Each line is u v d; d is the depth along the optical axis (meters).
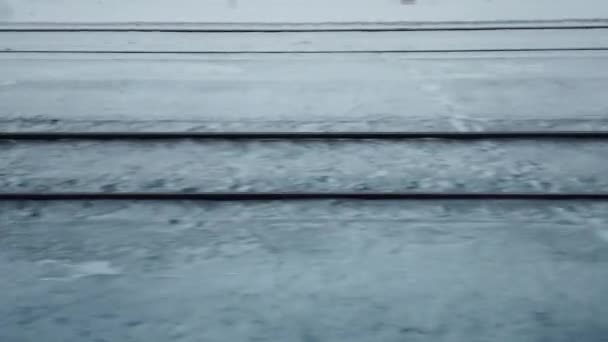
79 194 4.14
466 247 3.45
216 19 15.13
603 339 2.60
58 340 2.61
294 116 6.25
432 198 4.12
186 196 4.14
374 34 12.59
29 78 8.06
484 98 6.93
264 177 4.62
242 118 6.19
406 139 5.41
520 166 4.80
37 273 3.20
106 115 6.32
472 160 4.94
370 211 3.96
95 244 3.54
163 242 3.55
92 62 9.26
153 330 2.69
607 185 4.39
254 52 10.18
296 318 2.77
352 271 3.19
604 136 5.41
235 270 3.22
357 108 6.54
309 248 3.46
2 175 4.66
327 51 10.27
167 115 6.32
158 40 11.73
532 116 6.17
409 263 3.27
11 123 6.00
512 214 3.89
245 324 2.72
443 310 2.82
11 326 2.72
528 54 9.73
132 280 3.12
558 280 3.08
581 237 3.57
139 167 4.83
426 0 15.42
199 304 2.89
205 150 5.20
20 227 3.76
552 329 2.67
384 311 2.81
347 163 4.90
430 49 10.41
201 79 8.01
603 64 8.73
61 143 5.37
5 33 12.71
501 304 2.87
